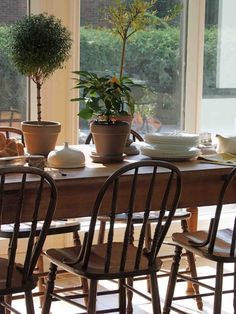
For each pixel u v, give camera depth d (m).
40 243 2.51
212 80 4.91
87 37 4.41
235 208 5.04
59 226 3.25
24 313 3.63
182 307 3.84
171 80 4.75
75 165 2.83
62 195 2.64
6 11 4.17
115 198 2.55
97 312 3.10
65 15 4.22
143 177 2.72
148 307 3.82
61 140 4.30
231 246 2.93
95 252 2.91
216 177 2.93
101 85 2.94
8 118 4.28
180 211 3.89
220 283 2.98
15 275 2.56
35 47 3.01
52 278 2.97
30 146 3.05
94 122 2.97
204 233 3.26
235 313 3.41
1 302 2.76
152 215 3.66
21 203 2.38
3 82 4.24
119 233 4.50
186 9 4.71
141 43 4.62
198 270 4.43
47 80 4.21
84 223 4.52
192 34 4.73
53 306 3.81
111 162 2.96
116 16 3.14
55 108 4.27
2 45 4.20
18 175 2.62
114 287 4.13
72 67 4.27
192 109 4.80
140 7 3.12
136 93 4.66
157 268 2.79
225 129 5.00
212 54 4.88
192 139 3.05
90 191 2.69
